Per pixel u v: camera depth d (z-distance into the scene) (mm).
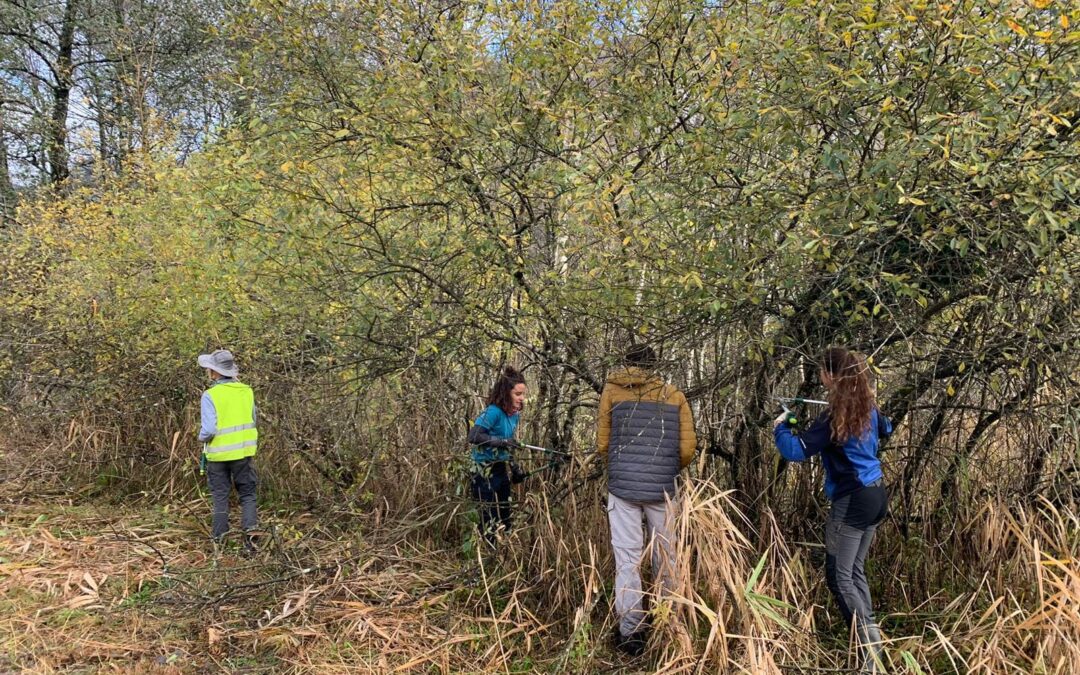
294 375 5824
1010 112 2883
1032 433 3643
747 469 4141
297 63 4113
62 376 7188
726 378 3936
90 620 3869
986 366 3561
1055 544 3369
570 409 4707
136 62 11641
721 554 3279
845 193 3105
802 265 3426
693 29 3766
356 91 4113
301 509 5762
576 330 4234
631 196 3492
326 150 4020
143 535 5359
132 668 3406
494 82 4062
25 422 7480
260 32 4145
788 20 3188
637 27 3830
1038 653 2963
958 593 3725
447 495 4867
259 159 3916
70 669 3391
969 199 2957
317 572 4352
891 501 4062
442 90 3768
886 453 4094
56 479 6602
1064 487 3615
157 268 6227
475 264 4211
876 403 3701
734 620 3316
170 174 6324
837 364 3205
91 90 12805
